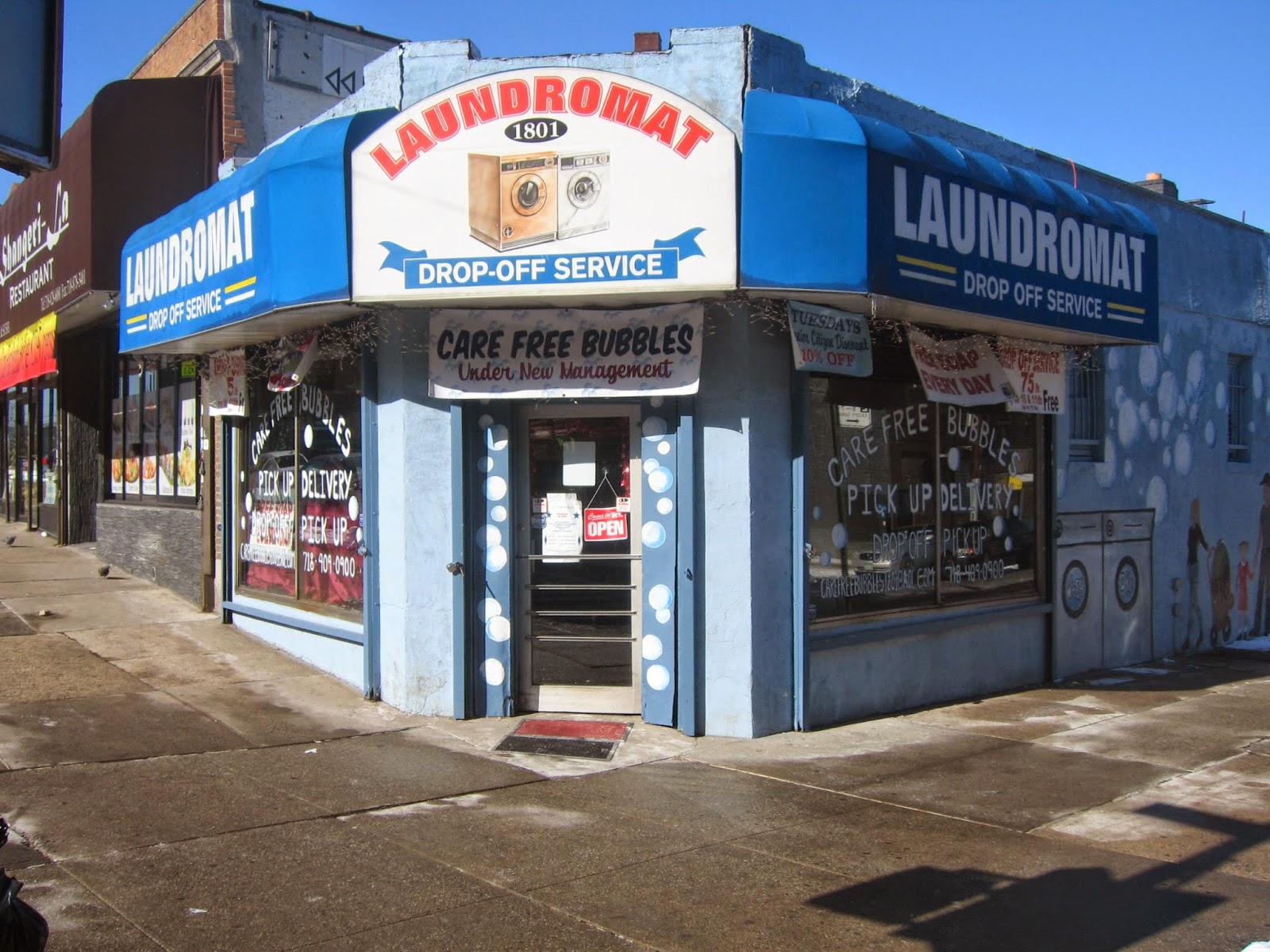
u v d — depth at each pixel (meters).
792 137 7.06
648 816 6.05
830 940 4.51
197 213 9.02
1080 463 11.03
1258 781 7.01
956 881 5.19
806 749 7.55
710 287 7.05
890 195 7.31
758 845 5.62
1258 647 12.96
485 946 4.36
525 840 5.59
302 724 7.74
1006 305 8.26
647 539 7.84
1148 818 6.21
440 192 7.27
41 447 17.02
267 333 9.05
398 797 6.23
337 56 12.98
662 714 7.84
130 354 11.34
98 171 11.19
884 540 8.89
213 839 5.43
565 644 8.12
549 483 8.10
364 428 8.41
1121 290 9.52
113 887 4.79
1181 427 12.52
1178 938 4.58
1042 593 10.50
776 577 7.86
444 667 8.04
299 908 4.66
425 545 8.06
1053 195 8.88
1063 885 5.16
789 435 7.93
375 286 7.34
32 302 13.49
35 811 5.70
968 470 9.73
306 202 7.49
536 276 7.18
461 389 7.75
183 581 11.71
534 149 7.20
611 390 7.57
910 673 9.04
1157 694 9.94
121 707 7.88
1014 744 7.88
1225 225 13.32
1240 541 13.51
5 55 3.32
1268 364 14.12
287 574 9.95
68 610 10.95
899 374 8.97
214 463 11.11
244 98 12.00
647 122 7.11
